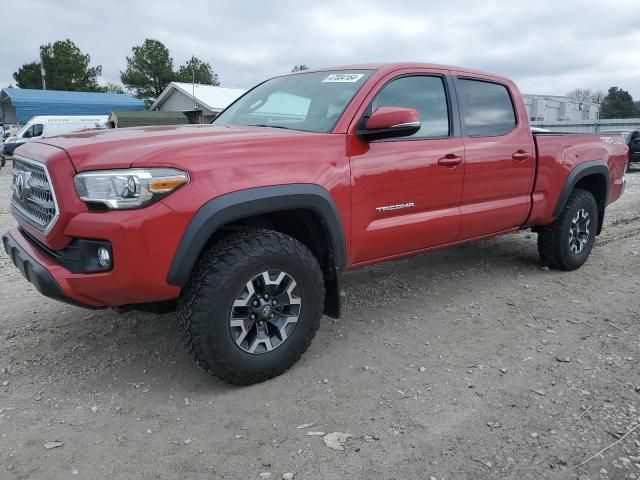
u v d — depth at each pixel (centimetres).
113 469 242
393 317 417
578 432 269
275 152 303
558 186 494
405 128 325
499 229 465
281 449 255
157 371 329
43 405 292
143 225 259
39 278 276
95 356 349
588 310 433
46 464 244
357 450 254
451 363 341
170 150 271
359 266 367
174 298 285
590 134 541
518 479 236
